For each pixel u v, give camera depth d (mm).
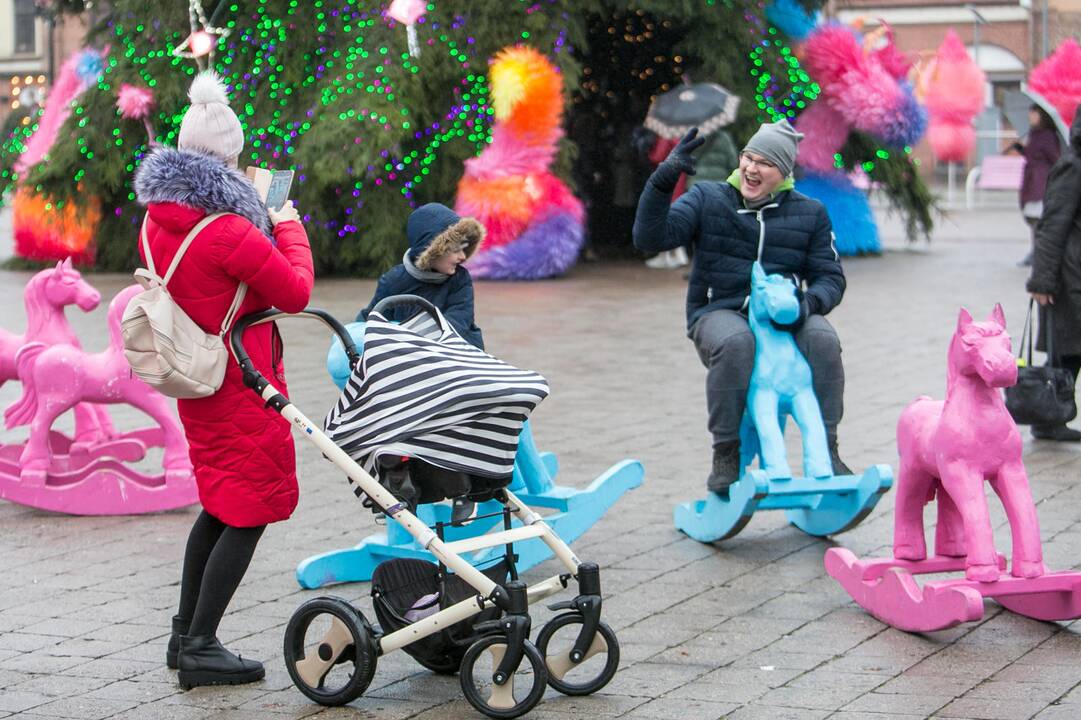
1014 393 8383
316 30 17531
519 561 5992
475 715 4523
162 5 17672
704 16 18578
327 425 4773
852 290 16125
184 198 4586
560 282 17375
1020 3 42000
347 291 16266
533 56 17203
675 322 13797
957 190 34469
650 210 6348
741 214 6625
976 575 5094
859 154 19906
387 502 4520
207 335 4645
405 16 10727
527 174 17531
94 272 18484
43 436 7184
